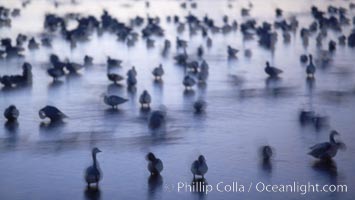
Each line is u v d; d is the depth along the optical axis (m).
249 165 39.56
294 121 48.84
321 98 55.81
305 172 38.31
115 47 83.31
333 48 79.50
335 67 69.44
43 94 58.25
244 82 62.34
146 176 38.03
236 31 96.31
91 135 45.81
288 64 71.12
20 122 49.34
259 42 83.44
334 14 110.81
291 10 118.62
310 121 48.59
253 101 55.00
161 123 47.53
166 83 62.31
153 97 56.69
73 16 109.88
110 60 69.25
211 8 121.00
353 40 82.31
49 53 79.12
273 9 119.94
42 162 40.53
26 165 40.09
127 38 85.94
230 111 51.91
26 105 54.34
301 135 45.38
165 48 80.56
